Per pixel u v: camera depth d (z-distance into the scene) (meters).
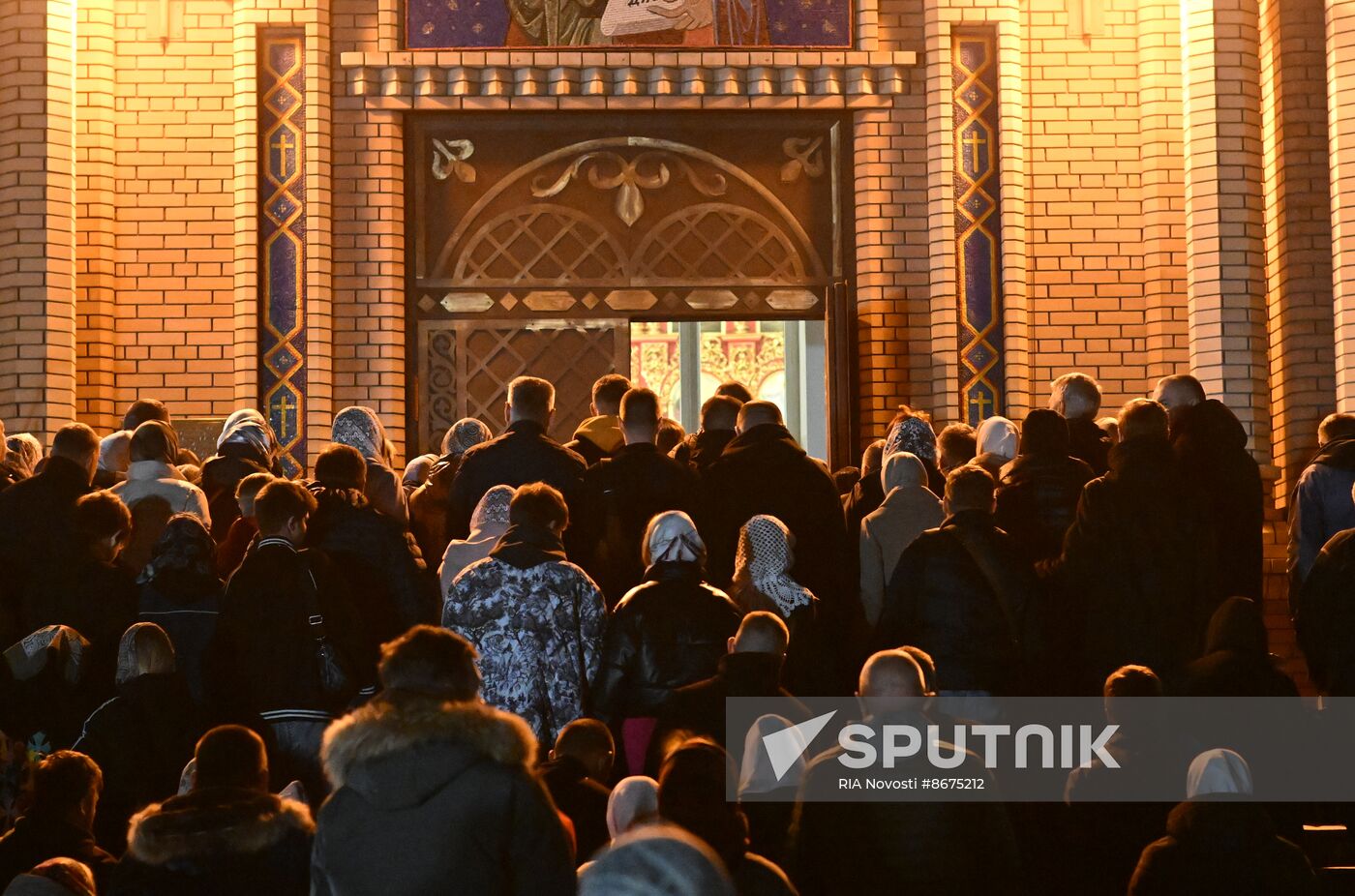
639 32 17.75
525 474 11.66
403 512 11.91
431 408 17.84
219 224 17.69
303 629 10.24
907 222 17.92
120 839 9.83
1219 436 12.49
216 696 10.29
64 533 11.43
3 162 17.02
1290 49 17.03
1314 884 8.61
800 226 18.09
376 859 6.72
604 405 13.12
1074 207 18.03
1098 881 9.90
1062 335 17.95
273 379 17.41
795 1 17.89
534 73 17.64
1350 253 16.41
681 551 10.28
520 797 6.82
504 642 10.10
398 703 6.89
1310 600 11.27
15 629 11.43
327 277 17.53
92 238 17.52
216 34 17.84
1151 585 11.38
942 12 17.84
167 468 12.08
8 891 7.99
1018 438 13.13
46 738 10.73
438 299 17.92
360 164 17.70
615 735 10.39
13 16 17.09
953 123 17.84
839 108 17.95
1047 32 18.16
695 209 18.09
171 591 10.84
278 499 10.43
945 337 17.67
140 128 17.73
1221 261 17.23
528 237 18.02
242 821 7.61
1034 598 10.77
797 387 29.09
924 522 11.62
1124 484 11.55
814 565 11.73
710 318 18.03
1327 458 12.61
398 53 17.58
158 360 17.55
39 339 16.81
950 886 7.95
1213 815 8.66
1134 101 18.14
